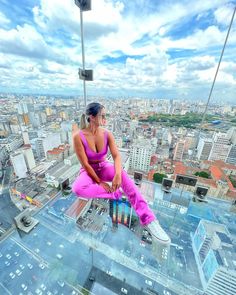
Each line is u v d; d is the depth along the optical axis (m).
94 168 1.25
